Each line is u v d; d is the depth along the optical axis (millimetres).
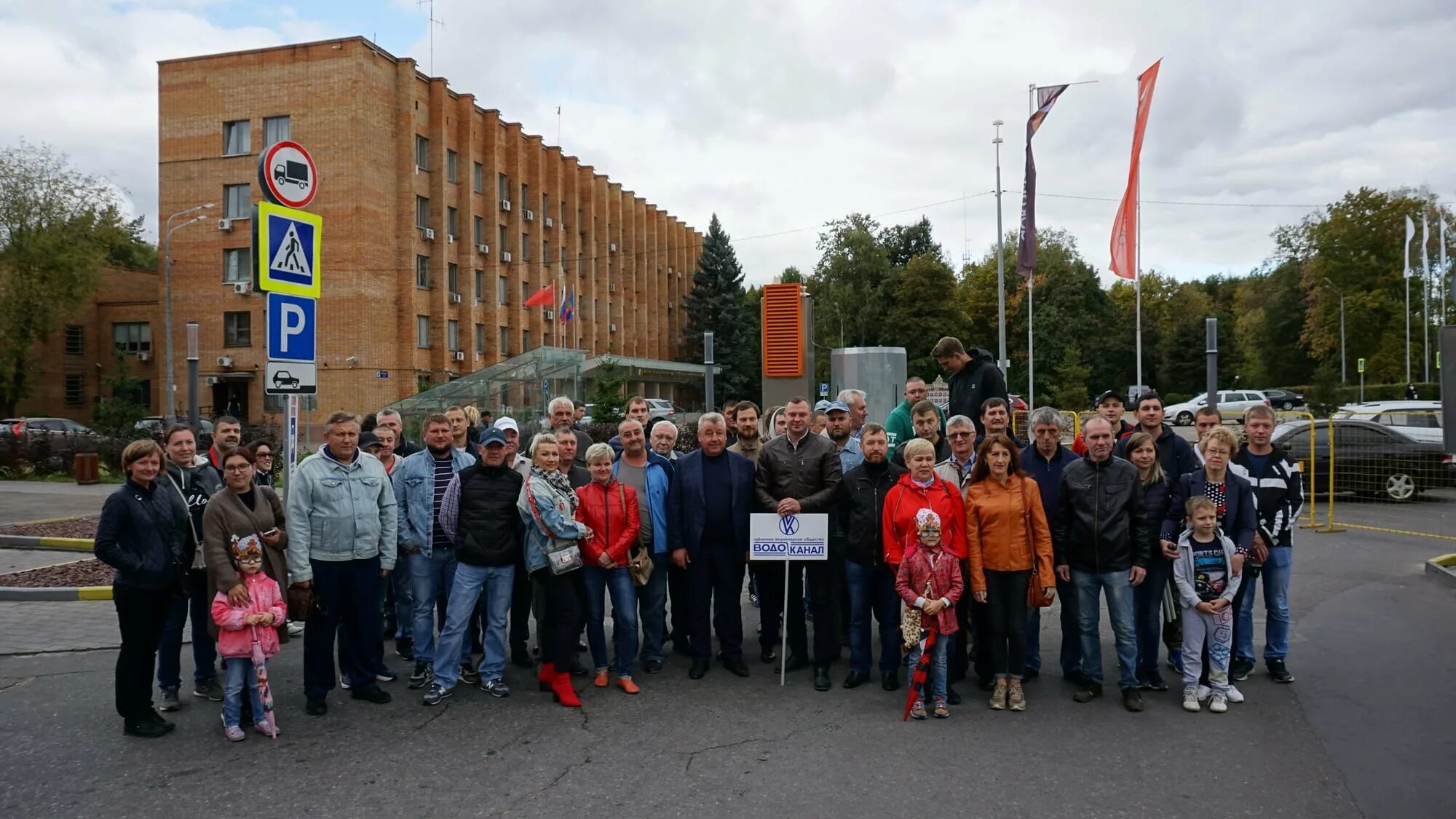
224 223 40094
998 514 6184
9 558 12391
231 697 5695
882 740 5617
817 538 6746
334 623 6289
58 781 5059
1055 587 6242
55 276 41000
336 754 5461
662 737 5715
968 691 6637
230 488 5844
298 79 39250
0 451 24438
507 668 7355
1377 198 55375
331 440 6363
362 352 38750
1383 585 9734
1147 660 6531
